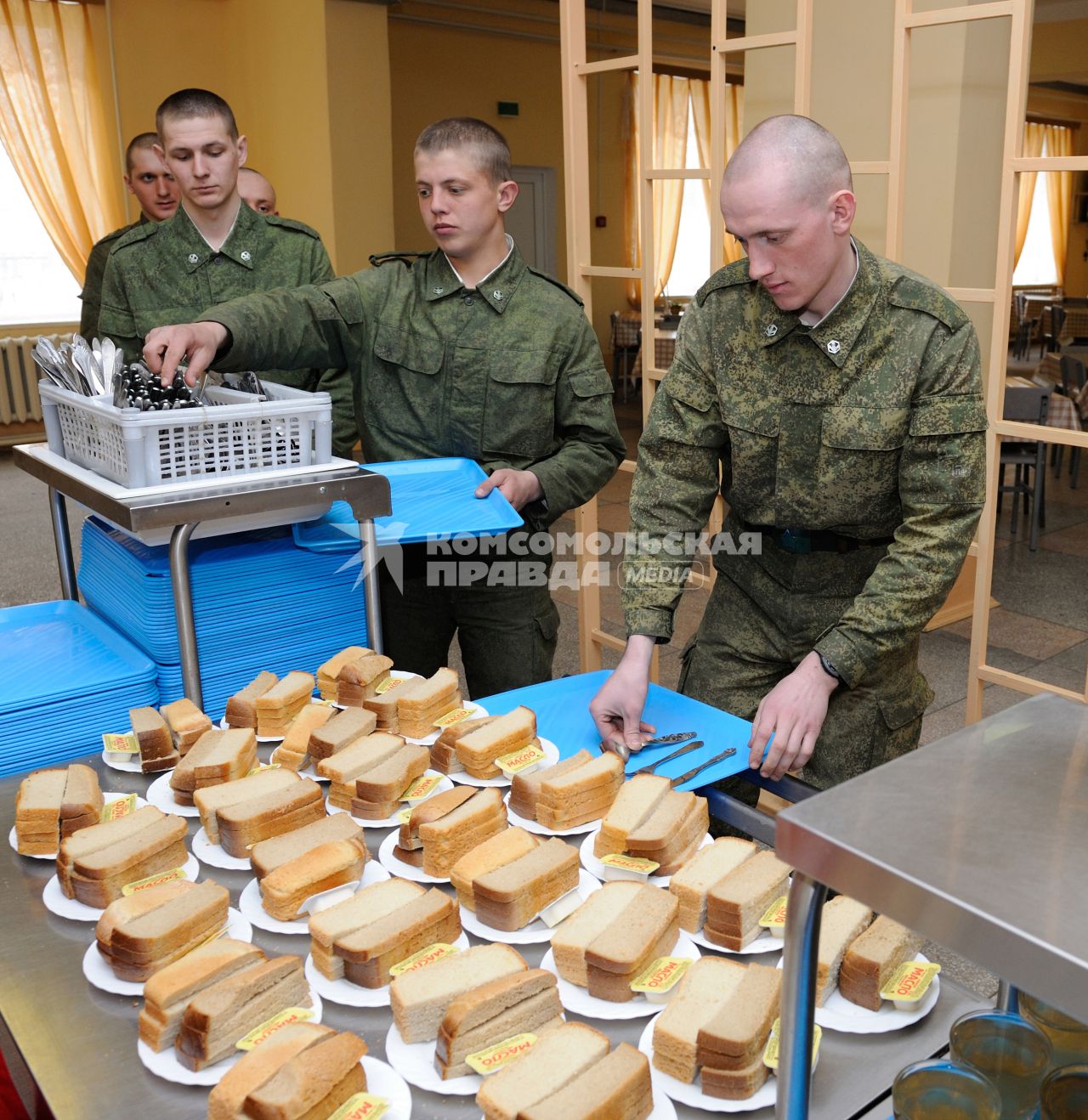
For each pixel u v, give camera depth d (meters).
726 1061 0.81
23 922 1.04
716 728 1.42
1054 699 0.74
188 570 1.45
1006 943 0.50
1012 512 5.33
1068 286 13.19
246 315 1.81
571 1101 0.75
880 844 0.57
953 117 3.45
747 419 1.53
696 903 0.99
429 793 1.24
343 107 6.50
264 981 0.87
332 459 1.58
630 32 9.96
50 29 7.14
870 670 1.42
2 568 4.75
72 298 7.84
